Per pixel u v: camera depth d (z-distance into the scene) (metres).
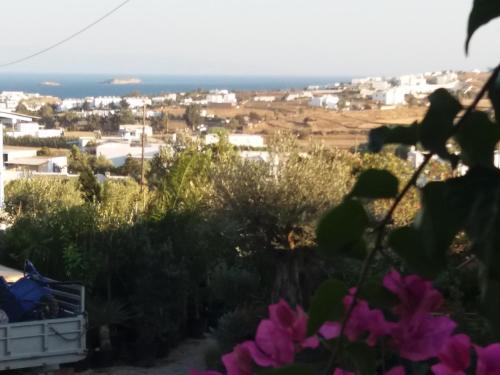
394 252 1.06
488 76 0.93
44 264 13.83
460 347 1.12
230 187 10.73
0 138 22.05
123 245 13.27
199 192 14.75
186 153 17.17
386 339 1.17
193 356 12.30
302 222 10.20
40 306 10.06
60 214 14.33
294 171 10.49
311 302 1.10
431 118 0.96
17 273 12.95
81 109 152.38
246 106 111.25
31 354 9.57
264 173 10.57
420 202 0.97
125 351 12.03
